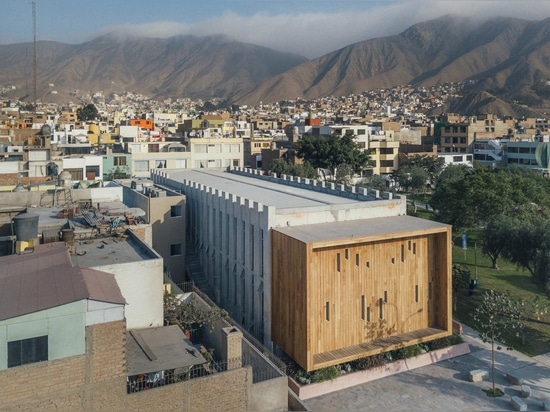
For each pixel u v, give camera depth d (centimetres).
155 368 2139
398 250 3469
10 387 1808
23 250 2681
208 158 10400
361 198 4297
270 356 3200
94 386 1934
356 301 3303
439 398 3019
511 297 4531
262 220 3509
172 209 4853
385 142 12181
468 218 5850
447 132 15412
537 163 12244
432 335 3484
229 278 4131
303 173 9225
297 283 3100
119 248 3045
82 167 7569
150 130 14388
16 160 7044
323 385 3064
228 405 2227
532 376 3291
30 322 1833
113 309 1953
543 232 4209
